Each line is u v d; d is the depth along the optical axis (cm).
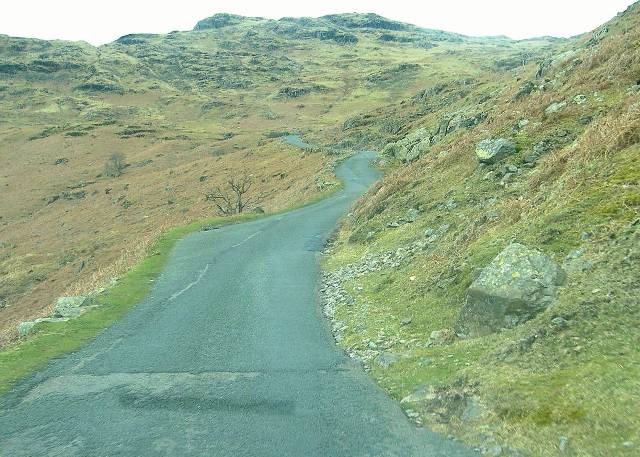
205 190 8275
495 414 710
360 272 1878
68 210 9562
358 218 2827
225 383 1012
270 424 818
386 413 820
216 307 1619
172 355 1201
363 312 1421
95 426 852
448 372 876
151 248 2786
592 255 976
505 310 949
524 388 728
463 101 7119
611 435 591
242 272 2109
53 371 1129
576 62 2773
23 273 6191
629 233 962
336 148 9406
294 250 2544
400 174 2994
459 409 764
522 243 1170
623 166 1191
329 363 1097
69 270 5972
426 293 1354
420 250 1758
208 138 15438
